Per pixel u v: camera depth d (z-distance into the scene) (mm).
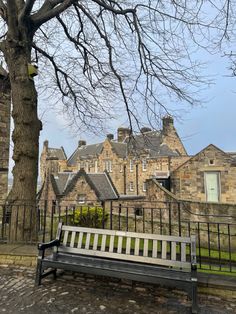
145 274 4328
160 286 4969
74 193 25453
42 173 59031
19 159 7324
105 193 29359
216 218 11945
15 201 7172
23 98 7395
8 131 11172
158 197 15562
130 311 4172
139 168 40625
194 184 21188
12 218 7113
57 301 4422
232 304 4445
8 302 4348
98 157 49688
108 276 4980
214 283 4734
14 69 7469
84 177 26078
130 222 12406
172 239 4684
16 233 6973
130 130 10547
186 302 4508
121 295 4719
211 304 4441
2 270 5723
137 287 5020
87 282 5211
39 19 7895
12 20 7234
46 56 10305
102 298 4590
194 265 4199
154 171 36594
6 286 4969
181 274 4441
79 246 5297
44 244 5055
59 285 5059
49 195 27156
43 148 60500
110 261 5012
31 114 7473
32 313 4012
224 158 20531
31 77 7586
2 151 10883
